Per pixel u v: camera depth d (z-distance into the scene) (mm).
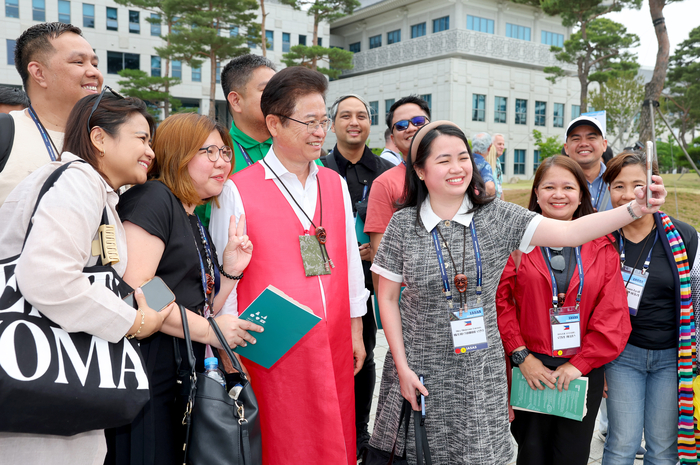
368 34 35281
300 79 1995
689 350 2330
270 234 2049
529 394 2291
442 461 2043
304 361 2027
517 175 30781
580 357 2230
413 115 3375
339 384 2139
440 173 1928
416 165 2018
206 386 1606
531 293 2303
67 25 2223
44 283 1272
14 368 1197
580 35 25859
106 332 1391
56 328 1336
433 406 2039
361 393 3270
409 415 2051
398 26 32781
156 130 1833
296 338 1863
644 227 2471
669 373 2410
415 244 2041
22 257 1294
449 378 2018
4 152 2049
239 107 2688
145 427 1669
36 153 2094
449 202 2031
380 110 31969
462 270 1979
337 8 28297
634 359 2451
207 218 2416
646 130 15250
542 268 2299
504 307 2361
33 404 1217
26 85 2232
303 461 2029
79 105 1625
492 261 2002
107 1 31500
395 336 2104
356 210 3168
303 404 2027
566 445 2297
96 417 1330
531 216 1979
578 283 2262
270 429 2041
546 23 31906
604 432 3383
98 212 1453
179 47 25531
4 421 1201
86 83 2221
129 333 1467
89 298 1350
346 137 3273
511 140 30172
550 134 31781
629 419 2461
